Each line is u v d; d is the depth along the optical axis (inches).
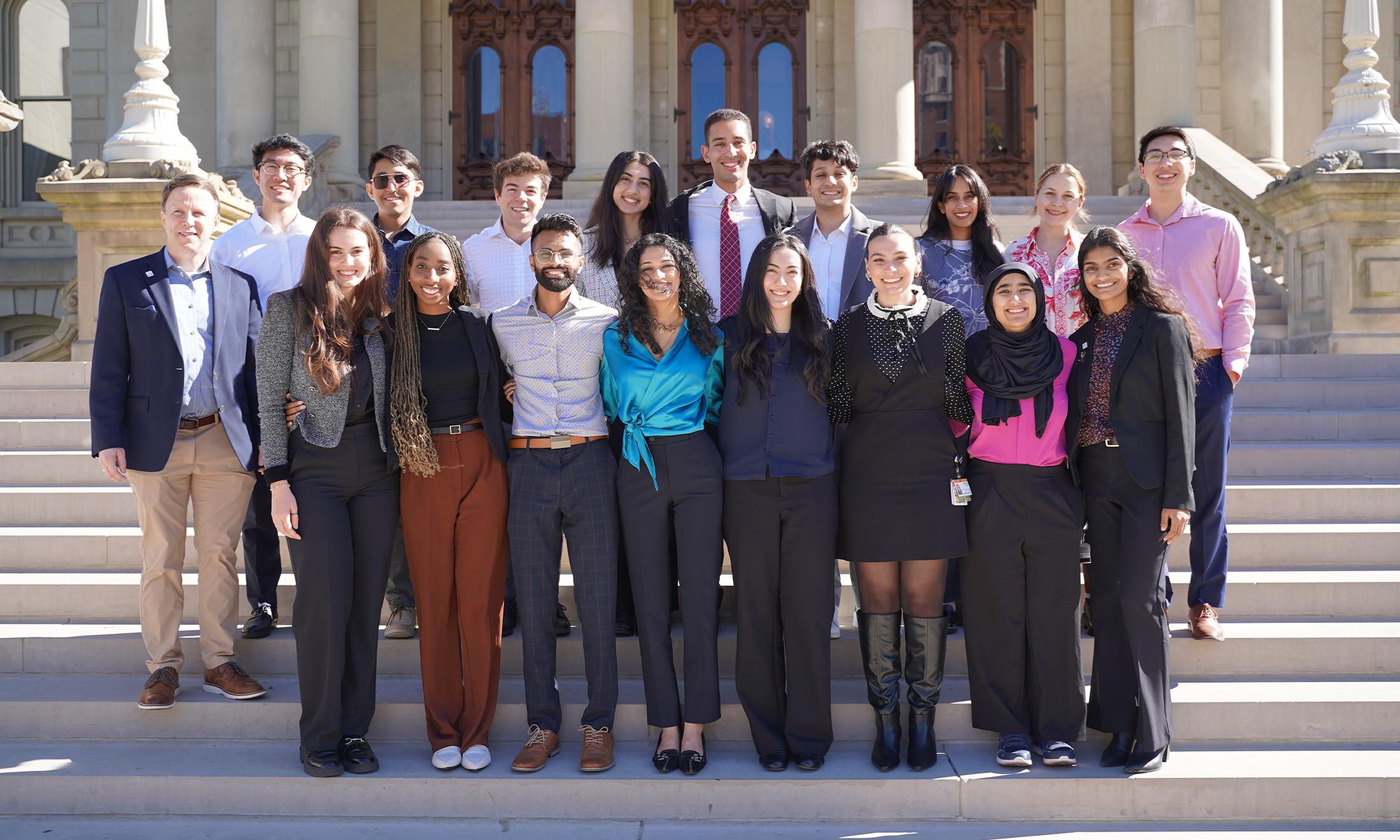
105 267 309.7
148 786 157.9
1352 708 167.9
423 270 158.6
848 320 163.8
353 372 160.4
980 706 163.8
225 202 310.5
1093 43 592.7
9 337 698.8
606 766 159.6
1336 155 313.0
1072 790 155.3
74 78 665.0
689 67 611.8
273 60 533.6
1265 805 154.7
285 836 152.5
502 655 183.9
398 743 172.9
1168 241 193.8
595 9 505.4
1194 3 530.0
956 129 610.9
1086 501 164.7
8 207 709.3
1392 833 150.8
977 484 161.5
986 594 161.8
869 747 170.4
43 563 212.8
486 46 614.9
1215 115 581.6
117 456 167.3
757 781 156.6
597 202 191.9
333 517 159.3
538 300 165.3
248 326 179.8
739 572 161.8
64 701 172.6
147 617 172.6
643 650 163.6
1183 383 157.3
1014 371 158.4
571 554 164.2
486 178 614.2
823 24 606.2
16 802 158.1
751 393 160.7
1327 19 608.1
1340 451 241.0
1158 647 158.1
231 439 172.9
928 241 189.3
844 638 184.7
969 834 152.2
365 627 163.0
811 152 189.0
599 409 166.1
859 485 160.9
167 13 621.6
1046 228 189.6
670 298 160.9
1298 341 327.9
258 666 187.3
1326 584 193.5
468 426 162.7
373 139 605.3
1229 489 224.8
